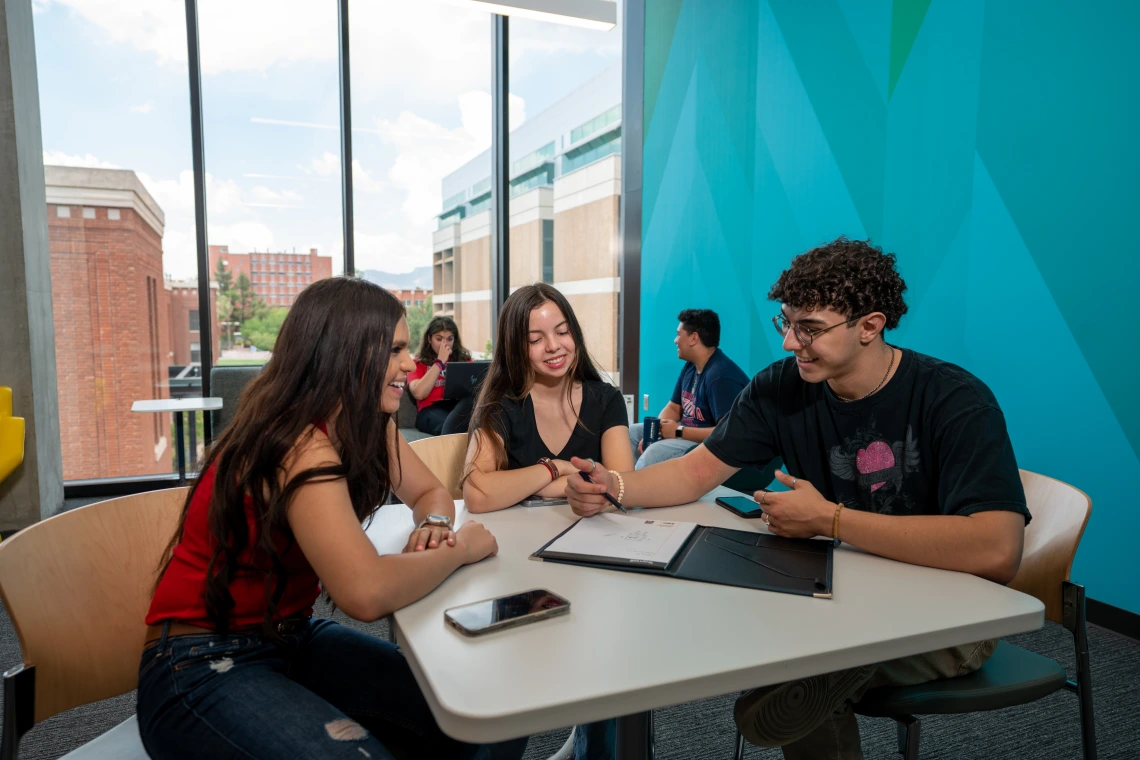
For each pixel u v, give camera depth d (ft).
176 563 3.28
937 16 9.42
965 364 9.30
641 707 2.30
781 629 2.74
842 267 3.82
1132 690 6.56
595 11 9.86
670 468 4.73
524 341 5.50
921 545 3.47
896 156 10.12
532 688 2.27
